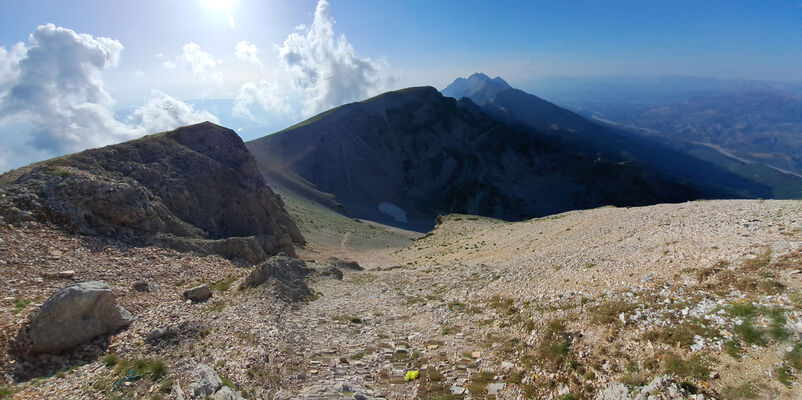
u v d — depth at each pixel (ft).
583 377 38.52
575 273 70.74
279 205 245.45
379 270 155.74
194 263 100.27
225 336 54.54
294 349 53.78
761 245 52.60
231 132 219.20
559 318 51.26
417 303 82.28
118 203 109.29
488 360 49.19
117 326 54.24
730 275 45.29
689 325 38.68
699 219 88.89
